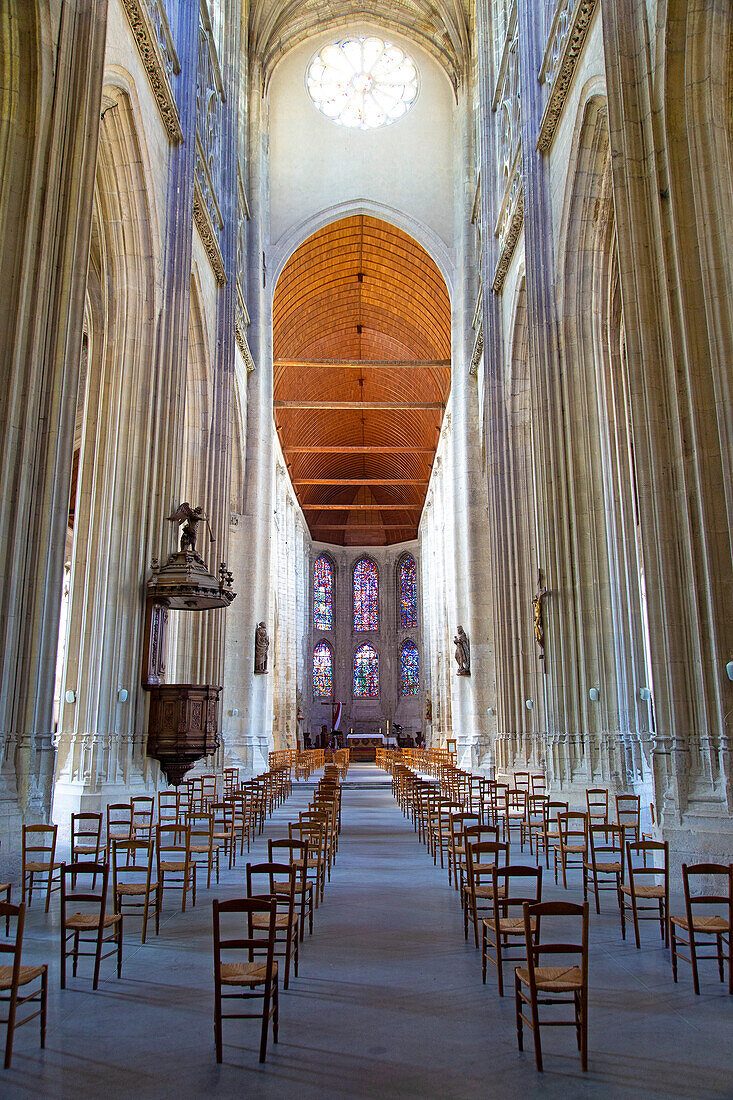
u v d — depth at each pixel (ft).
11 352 31.71
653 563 34.06
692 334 33.83
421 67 126.52
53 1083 14.92
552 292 58.29
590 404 55.26
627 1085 14.85
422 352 163.12
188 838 29.76
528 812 46.44
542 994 20.22
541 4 62.90
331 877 37.83
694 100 34.76
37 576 31.94
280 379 163.63
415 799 59.77
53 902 30.68
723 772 30.73
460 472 106.42
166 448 54.34
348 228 131.03
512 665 75.20
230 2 92.43
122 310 52.65
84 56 36.19
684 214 34.68
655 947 24.85
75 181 35.04
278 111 125.39
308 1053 16.40
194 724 51.06
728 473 32.19
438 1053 16.43
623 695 51.88
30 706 31.22
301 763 117.60
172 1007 19.21
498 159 85.15
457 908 30.66
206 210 71.00
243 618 100.83
